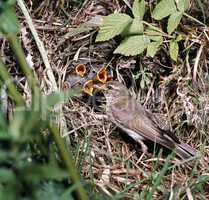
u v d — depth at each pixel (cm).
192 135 1062
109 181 946
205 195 932
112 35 1030
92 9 1134
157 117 1069
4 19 533
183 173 985
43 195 590
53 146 703
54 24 1112
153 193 856
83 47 1117
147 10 1105
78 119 1069
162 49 1096
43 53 1023
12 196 490
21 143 488
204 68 1094
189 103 1067
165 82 1093
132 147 1070
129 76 1120
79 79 1108
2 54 1055
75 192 627
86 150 920
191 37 1084
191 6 1102
